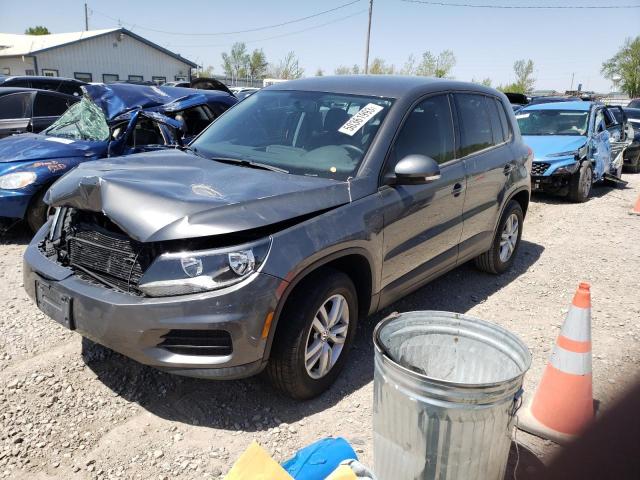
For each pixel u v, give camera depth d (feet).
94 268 9.75
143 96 22.91
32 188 18.13
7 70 105.70
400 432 7.13
